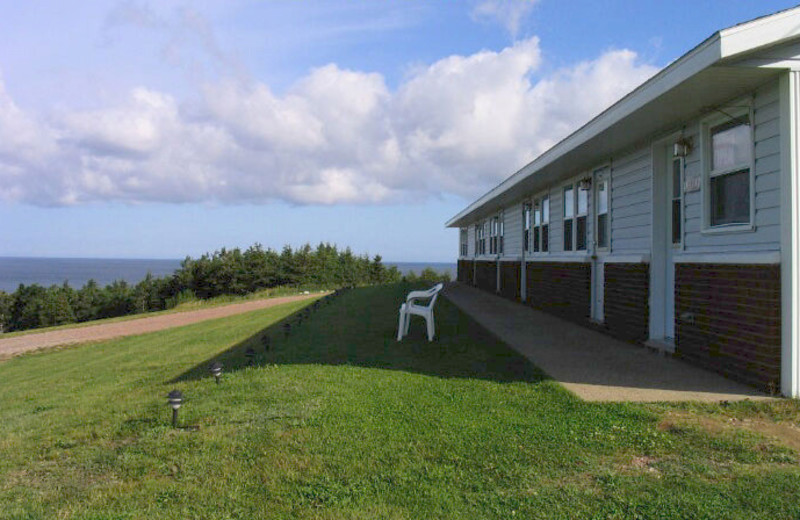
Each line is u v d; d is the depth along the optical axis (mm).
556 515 3533
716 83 5902
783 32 5250
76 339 18422
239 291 37562
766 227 5855
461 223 27094
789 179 5484
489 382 6434
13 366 13953
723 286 6426
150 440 5164
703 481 3848
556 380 6406
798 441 4484
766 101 5863
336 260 40875
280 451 4617
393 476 4129
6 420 7086
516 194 15328
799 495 3619
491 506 3674
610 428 4828
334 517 3631
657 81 6344
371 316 12938
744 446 4371
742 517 3404
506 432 4820
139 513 3838
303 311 15508
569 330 10258
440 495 3840
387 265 47719
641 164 8742
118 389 8195
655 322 8359
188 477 4320
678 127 7613
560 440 4613
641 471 4051
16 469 4969
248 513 3754
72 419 6457
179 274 38594
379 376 6832
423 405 5598
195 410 5918
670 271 8195
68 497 4215
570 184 12086
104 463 4812
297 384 6523
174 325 19688
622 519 3459
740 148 6395
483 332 10008
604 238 10289
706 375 6531
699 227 7113
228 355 9742
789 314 5496
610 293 9570
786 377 5551
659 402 5484
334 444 4688
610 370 6875
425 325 11078
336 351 8633
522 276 15812
